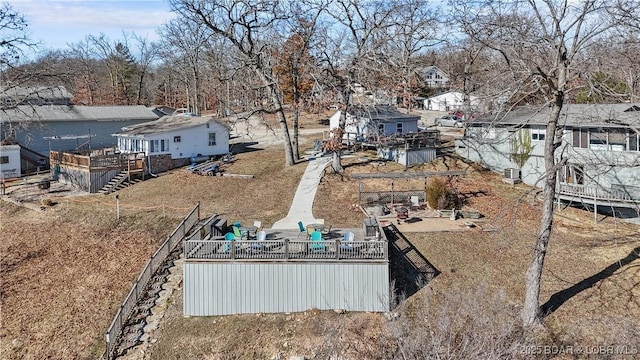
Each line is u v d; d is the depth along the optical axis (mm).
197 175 34562
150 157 36188
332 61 32312
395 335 15438
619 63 15477
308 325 17641
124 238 25922
